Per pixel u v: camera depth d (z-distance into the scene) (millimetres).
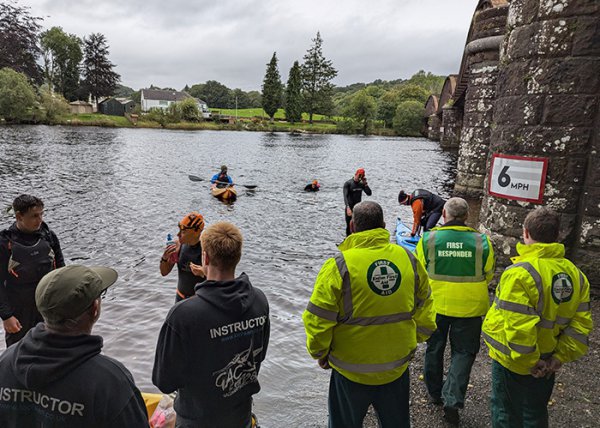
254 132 81375
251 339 2500
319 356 2713
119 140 43312
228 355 2400
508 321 2660
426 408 3838
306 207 14758
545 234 2742
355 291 2645
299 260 9039
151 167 23844
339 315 2701
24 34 72125
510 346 2654
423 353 4938
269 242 10359
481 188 16719
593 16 5180
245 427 2607
